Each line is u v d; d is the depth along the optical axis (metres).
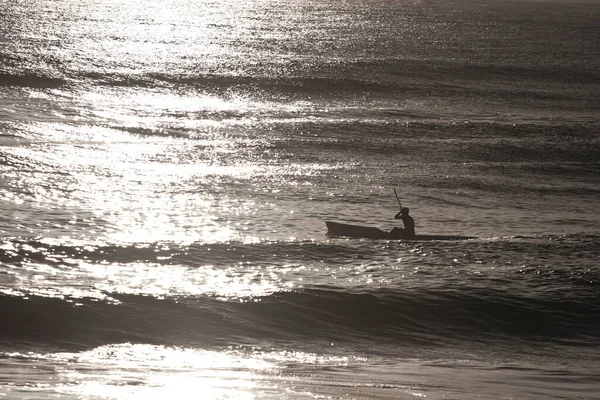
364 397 25.09
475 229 64.19
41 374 27.45
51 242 52.81
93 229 58.78
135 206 66.12
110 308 40.62
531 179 85.94
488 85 156.62
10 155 80.94
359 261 52.81
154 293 43.47
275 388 25.95
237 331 39.31
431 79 158.38
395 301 44.59
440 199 74.62
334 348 37.78
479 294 46.31
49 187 70.50
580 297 46.72
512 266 52.47
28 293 41.66
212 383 26.62
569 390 28.84
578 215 71.12
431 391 26.91
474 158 94.69
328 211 67.81
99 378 26.75
